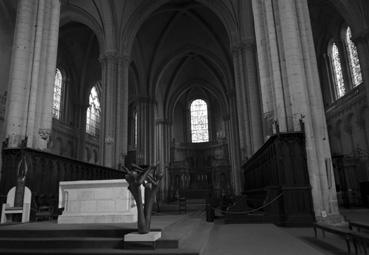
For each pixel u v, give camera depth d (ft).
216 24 108.99
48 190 43.96
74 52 107.65
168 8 101.60
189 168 150.71
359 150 77.92
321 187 36.37
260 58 45.93
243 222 40.22
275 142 38.65
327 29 92.99
